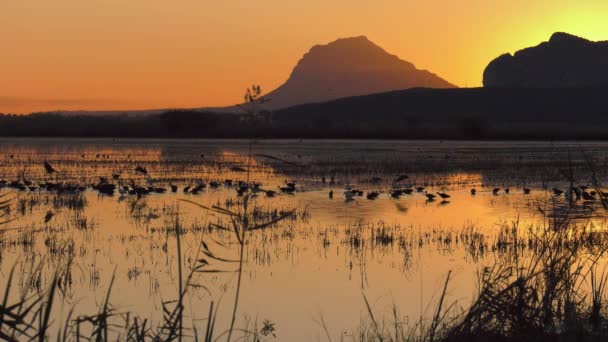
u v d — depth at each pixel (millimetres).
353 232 21188
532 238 19234
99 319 6203
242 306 13281
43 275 15227
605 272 13008
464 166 50156
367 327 11766
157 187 35156
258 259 17328
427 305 13180
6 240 19312
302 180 39906
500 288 9312
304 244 19219
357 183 38156
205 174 43594
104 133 118812
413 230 21672
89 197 30656
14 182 34062
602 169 44594
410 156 62938
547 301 8219
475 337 7938
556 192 30094
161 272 15836
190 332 11484
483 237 20047
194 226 22000
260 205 27734
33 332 10555
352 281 15164
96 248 18516
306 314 12680
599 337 8586
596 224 18922
